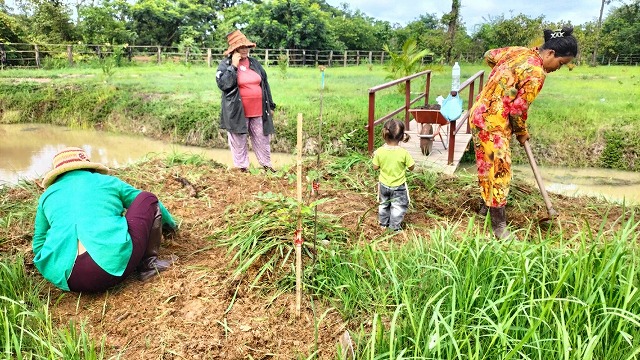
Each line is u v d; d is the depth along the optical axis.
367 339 2.91
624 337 2.56
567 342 2.34
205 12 37.94
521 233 4.69
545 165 9.98
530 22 28.14
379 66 32.06
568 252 3.34
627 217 5.09
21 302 3.04
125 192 3.55
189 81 18.72
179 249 4.01
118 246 3.24
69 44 26.80
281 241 3.74
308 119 11.63
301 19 33.81
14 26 24.86
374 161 4.39
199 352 2.89
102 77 18.66
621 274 2.96
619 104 13.10
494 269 3.12
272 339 3.00
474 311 2.92
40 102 15.98
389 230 4.32
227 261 3.79
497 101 4.09
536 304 2.82
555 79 21.06
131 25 35.41
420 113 7.39
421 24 40.72
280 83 18.70
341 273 3.44
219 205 4.90
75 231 3.23
